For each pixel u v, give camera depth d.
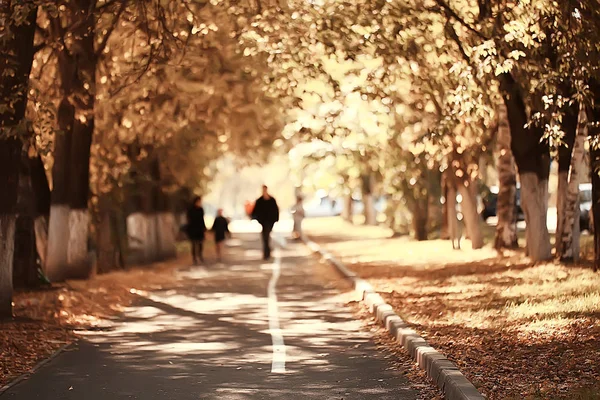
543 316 13.58
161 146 32.50
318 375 11.04
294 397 9.78
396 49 19.50
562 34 15.39
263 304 19.39
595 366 10.10
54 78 21.86
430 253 31.45
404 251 33.53
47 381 10.84
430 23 18.86
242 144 35.34
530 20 15.42
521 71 17.48
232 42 22.53
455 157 28.98
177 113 27.64
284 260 36.31
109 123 25.67
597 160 16.77
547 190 23.31
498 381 9.77
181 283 25.17
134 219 35.06
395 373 11.06
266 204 35.88
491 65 15.91
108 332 15.16
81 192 23.20
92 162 27.34
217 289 23.12
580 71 15.65
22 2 14.45
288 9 19.44
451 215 32.59
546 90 16.05
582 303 14.32
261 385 10.47
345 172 46.09
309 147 47.00
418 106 23.84
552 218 51.16
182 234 53.72
